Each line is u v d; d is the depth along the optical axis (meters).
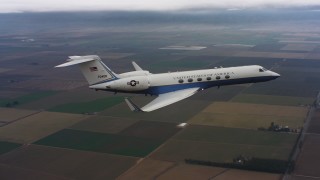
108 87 91.31
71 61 87.56
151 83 91.62
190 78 92.56
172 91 92.31
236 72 94.06
